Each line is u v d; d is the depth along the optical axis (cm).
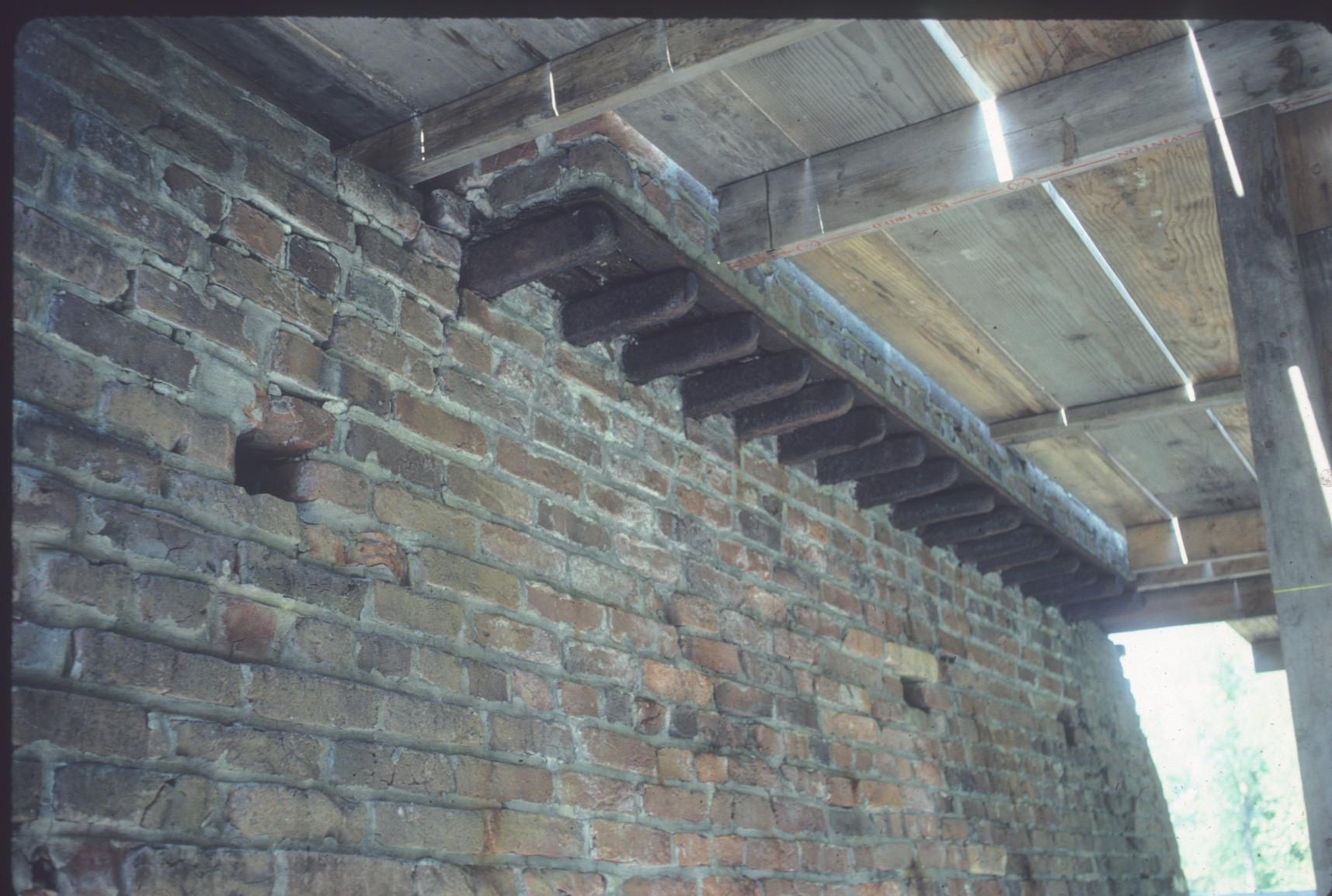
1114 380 400
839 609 395
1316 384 219
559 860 259
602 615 291
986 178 259
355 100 252
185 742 191
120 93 207
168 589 196
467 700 248
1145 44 245
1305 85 228
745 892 310
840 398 344
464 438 265
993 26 238
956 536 463
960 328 367
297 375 230
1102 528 548
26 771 168
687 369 317
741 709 332
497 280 271
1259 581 612
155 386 204
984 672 491
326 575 226
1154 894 614
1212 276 332
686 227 286
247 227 226
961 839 428
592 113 235
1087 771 573
